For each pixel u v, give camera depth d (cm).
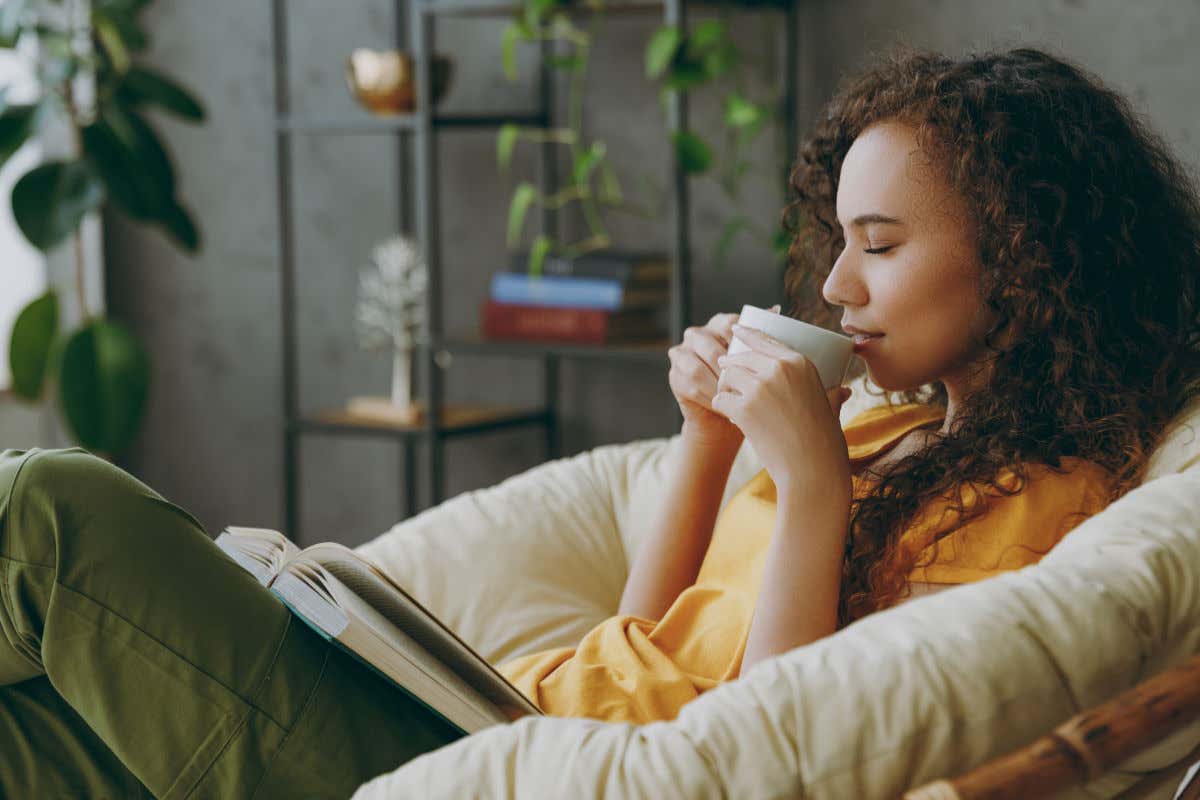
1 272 307
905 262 104
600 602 151
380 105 255
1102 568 82
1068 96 107
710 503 124
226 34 300
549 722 82
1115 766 71
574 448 278
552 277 246
